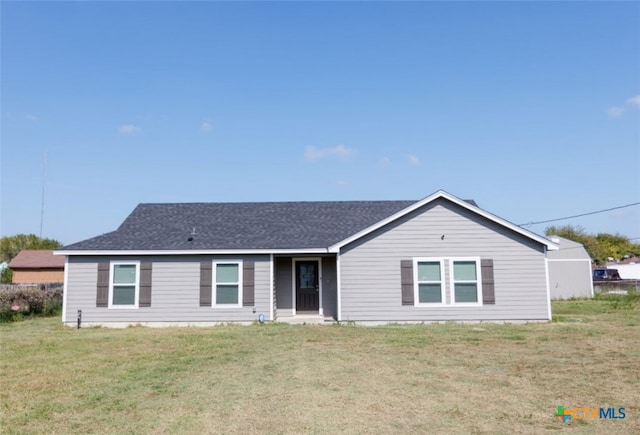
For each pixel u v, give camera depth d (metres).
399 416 6.80
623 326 16.48
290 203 24.94
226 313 18.75
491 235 18.19
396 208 24.27
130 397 7.91
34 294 23.25
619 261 67.25
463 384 8.55
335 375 9.34
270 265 19.02
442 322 17.89
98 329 17.84
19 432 6.31
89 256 18.97
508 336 14.17
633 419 6.64
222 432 6.24
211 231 20.92
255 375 9.42
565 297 33.56
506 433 6.12
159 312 18.69
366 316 18.06
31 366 10.54
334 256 20.81
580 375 9.16
